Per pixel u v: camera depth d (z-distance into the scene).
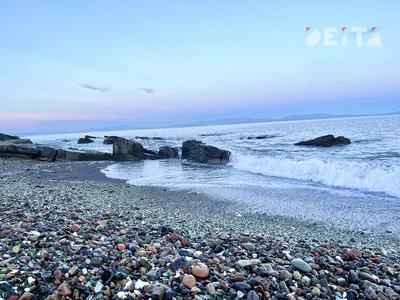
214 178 16.47
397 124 72.88
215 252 5.27
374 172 13.42
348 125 83.38
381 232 7.38
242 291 3.65
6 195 10.52
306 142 33.91
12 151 26.91
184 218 8.51
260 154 25.20
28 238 4.84
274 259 5.01
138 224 7.27
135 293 3.39
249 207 9.95
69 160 27.78
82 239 5.27
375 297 3.80
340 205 9.93
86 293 3.32
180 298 3.39
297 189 12.68
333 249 6.08
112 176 18.03
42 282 3.44
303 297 3.74
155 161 27.62
